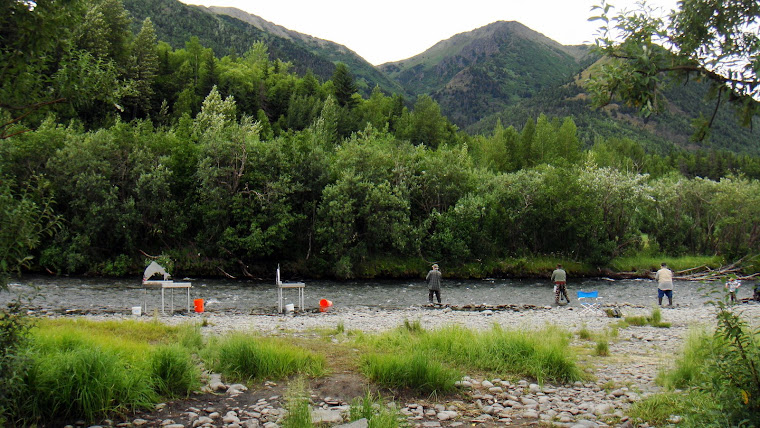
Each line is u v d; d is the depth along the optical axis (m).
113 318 20.52
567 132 105.62
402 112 119.25
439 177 48.94
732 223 52.06
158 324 16.73
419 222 47.16
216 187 40.66
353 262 42.81
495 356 12.38
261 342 12.22
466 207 46.16
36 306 23.86
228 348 11.38
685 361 11.24
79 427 7.61
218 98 69.50
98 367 8.30
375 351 13.17
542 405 9.41
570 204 46.62
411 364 10.35
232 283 37.06
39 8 6.16
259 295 31.45
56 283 32.66
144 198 40.19
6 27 6.09
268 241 40.72
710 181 55.56
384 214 43.34
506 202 48.78
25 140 38.25
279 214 41.19
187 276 39.75
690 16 4.74
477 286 38.66
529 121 106.69
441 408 9.12
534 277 45.22
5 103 6.16
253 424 8.02
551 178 48.78
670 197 55.25
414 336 15.41
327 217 42.41
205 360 11.55
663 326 20.30
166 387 9.33
